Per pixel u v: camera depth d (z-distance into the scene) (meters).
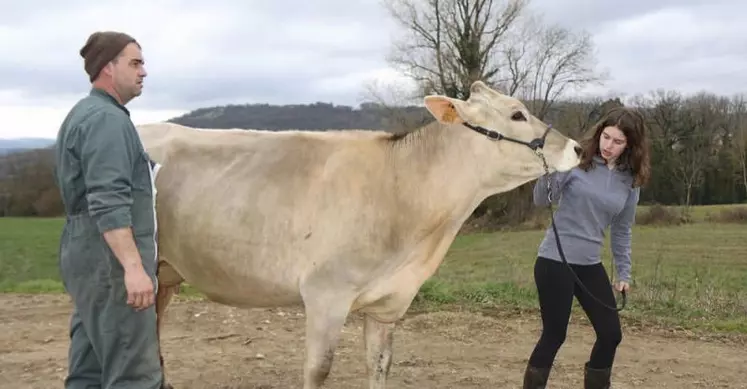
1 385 5.54
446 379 5.89
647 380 5.96
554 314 4.62
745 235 22.08
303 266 4.37
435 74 30.14
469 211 4.65
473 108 4.45
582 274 4.68
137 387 3.40
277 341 7.05
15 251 20.53
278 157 4.58
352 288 4.36
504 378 5.94
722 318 8.42
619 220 4.85
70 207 3.39
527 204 28.00
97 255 3.32
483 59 29.94
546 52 35.97
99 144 3.19
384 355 4.80
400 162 4.49
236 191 4.54
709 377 6.08
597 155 4.65
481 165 4.52
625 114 4.53
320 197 4.39
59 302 8.93
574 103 29.69
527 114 4.53
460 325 7.77
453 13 29.66
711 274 12.98
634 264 14.45
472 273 13.10
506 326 7.77
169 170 4.71
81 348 3.52
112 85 3.46
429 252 4.57
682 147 36.28
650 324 8.02
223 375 5.91
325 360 4.32
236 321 7.80
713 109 36.53
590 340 7.22
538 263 4.70
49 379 5.69
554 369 6.24
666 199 36.25
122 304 3.33
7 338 7.00
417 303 8.90
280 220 4.43
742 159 35.03
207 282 4.75
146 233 3.43
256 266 4.48
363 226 4.32
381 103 29.30
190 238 4.62
